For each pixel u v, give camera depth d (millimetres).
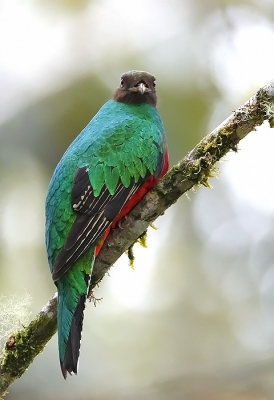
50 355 13180
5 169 13805
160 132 9664
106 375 13781
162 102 13750
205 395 12297
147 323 14375
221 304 14531
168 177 8602
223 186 14945
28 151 13953
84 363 13852
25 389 13000
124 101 10148
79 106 13977
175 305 14523
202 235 14875
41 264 13523
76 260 8383
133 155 9148
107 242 8742
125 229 8742
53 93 14070
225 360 13469
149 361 14023
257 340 14320
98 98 13922
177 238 14852
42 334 8344
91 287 8711
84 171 8961
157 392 12375
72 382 13258
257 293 14602
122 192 8953
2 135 13969
